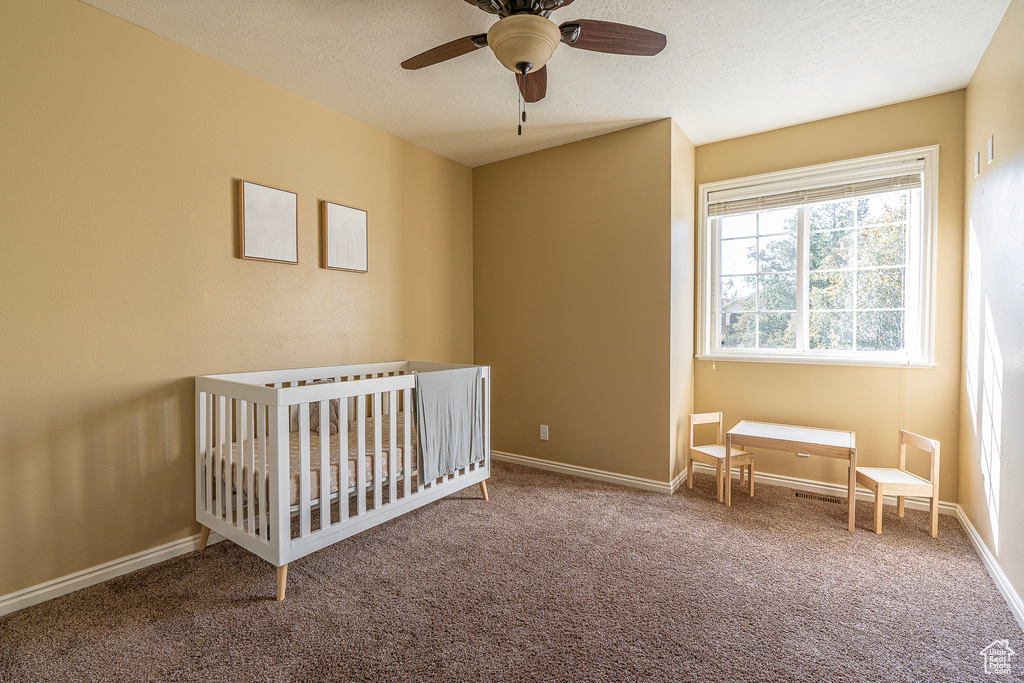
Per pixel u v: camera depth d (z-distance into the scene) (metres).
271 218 2.58
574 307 3.47
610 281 3.30
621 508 2.86
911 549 2.32
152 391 2.17
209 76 2.33
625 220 3.22
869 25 2.08
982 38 2.16
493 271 3.90
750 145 3.31
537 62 1.72
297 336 2.74
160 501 2.22
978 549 2.27
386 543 2.40
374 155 3.17
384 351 3.27
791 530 2.55
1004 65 1.97
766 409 3.31
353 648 1.62
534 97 2.20
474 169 4.00
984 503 2.21
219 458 2.21
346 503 2.18
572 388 3.50
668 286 3.06
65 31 1.88
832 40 2.19
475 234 4.00
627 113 2.97
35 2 1.81
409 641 1.65
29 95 1.80
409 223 3.45
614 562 2.21
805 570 2.12
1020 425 1.78
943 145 2.71
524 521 2.66
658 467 3.14
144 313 2.13
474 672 1.50
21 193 1.79
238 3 1.93
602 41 1.73
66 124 1.89
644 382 3.18
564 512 2.79
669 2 1.93
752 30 2.12
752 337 3.42
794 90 2.68
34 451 1.85
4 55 1.74
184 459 2.29
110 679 1.47
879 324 2.99
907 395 2.86
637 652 1.59
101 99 1.98
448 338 3.81
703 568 2.15
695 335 3.55
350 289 3.04
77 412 1.95
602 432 3.37
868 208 3.00
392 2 1.93
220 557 2.25
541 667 1.52
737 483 3.34
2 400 1.77
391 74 2.50
